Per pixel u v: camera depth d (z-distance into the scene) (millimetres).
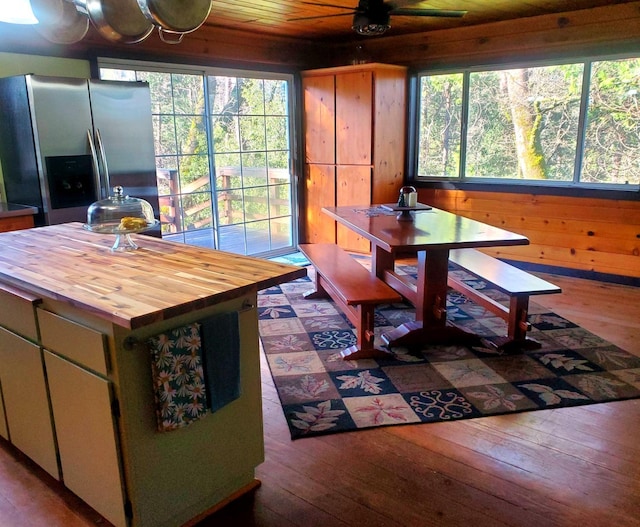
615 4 4273
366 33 3385
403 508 1919
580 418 2500
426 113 5594
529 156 5039
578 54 4559
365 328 3127
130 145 3881
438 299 3340
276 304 4191
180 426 1712
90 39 4031
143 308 1531
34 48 3775
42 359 1863
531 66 4848
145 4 1978
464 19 4742
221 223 5297
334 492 2014
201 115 4957
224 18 4441
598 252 4750
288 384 2863
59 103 3438
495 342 3297
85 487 1846
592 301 4211
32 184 3527
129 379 1604
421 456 2225
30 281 1820
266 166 5590
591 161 4703
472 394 2730
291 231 5984
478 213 5391
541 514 1877
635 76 4348
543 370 2996
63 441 1882
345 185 5559
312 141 5703
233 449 1961
